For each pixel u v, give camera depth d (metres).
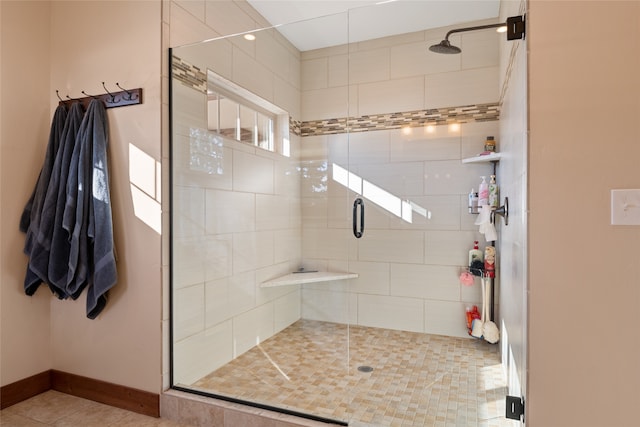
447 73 2.41
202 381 2.02
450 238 2.35
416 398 1.82
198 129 2.10
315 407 1.75
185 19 2.05
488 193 2.28
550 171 1.20
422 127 2.47
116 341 1.96
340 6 2.70
